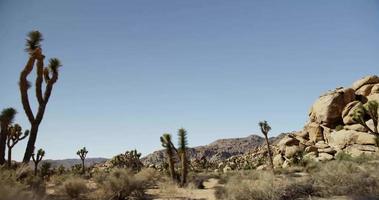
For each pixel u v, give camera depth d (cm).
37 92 1456
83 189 1366
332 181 1240
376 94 4225
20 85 1395
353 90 4509
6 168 1245
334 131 4247
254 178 1634
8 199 806
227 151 19738
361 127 3784
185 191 1717
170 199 1394
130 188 1411
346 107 4281
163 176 2422
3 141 1423
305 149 4266
